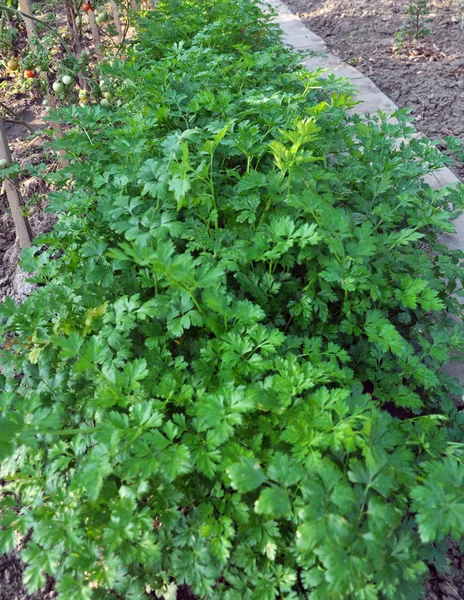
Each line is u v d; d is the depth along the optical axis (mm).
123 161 3049
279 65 4297
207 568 1640
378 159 3240
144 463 1620
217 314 2090
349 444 1564
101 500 1737
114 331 1978
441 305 2297
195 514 1726
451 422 2248
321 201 2348
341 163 3383
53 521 1622
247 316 2018
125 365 1856
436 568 1933
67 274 2541
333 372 1918
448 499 1470
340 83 3262
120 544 1553
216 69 3902
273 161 2992
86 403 1979
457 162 4371
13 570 2096
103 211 2539
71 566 1536
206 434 1757
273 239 2281
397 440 1722
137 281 2357
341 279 2166
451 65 6016
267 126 3254
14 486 1823
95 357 1899
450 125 4914
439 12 7594
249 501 1733
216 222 2514
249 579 1665
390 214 2764
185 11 5305
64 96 4145
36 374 2148
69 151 3211
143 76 3582
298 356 2057
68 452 1947
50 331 2256
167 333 2057
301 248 2342
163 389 1865
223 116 3162
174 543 1688
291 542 1633
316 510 1424
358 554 1384
